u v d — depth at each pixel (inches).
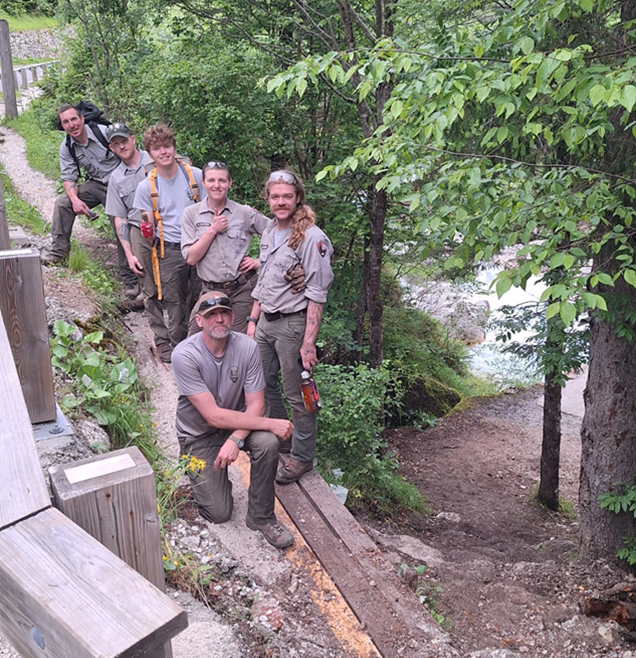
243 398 160.1
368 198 374.9
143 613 49.2
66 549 56.3
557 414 364.5
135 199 218.4
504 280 153.1
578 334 298.5
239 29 362.6
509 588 216.7
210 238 192.5
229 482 163.5
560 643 189.8
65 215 284.8
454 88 155.8
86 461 69.4
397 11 280.2
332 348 395.9
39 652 54.0
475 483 401.1
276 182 166.1
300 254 166.2
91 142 274.5
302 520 170.2
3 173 417.1
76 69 541.6
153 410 212.2
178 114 364.5
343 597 149.6
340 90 358.6
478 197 169.8
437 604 198.7
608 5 180.5
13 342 137.7
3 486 64.6
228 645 123.6
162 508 157.6
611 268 217.8
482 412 518.6
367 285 398.0
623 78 129.8
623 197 201.3
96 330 241.8
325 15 339.0
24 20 1079.0
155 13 402.3
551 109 160.4
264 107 362.0
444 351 582.6
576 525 352.5
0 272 134.1
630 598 220.7
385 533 258.7
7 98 583.2
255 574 151.3
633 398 241.9
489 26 210.4
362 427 258.4
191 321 210.8
